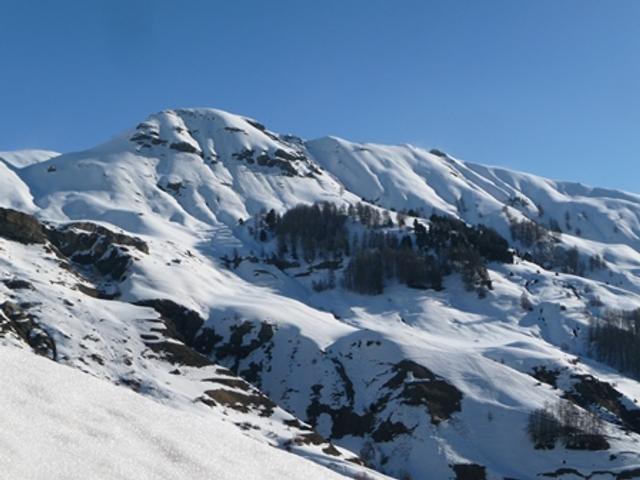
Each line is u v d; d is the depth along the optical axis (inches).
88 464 443.5
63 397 543.5
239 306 5575.8
